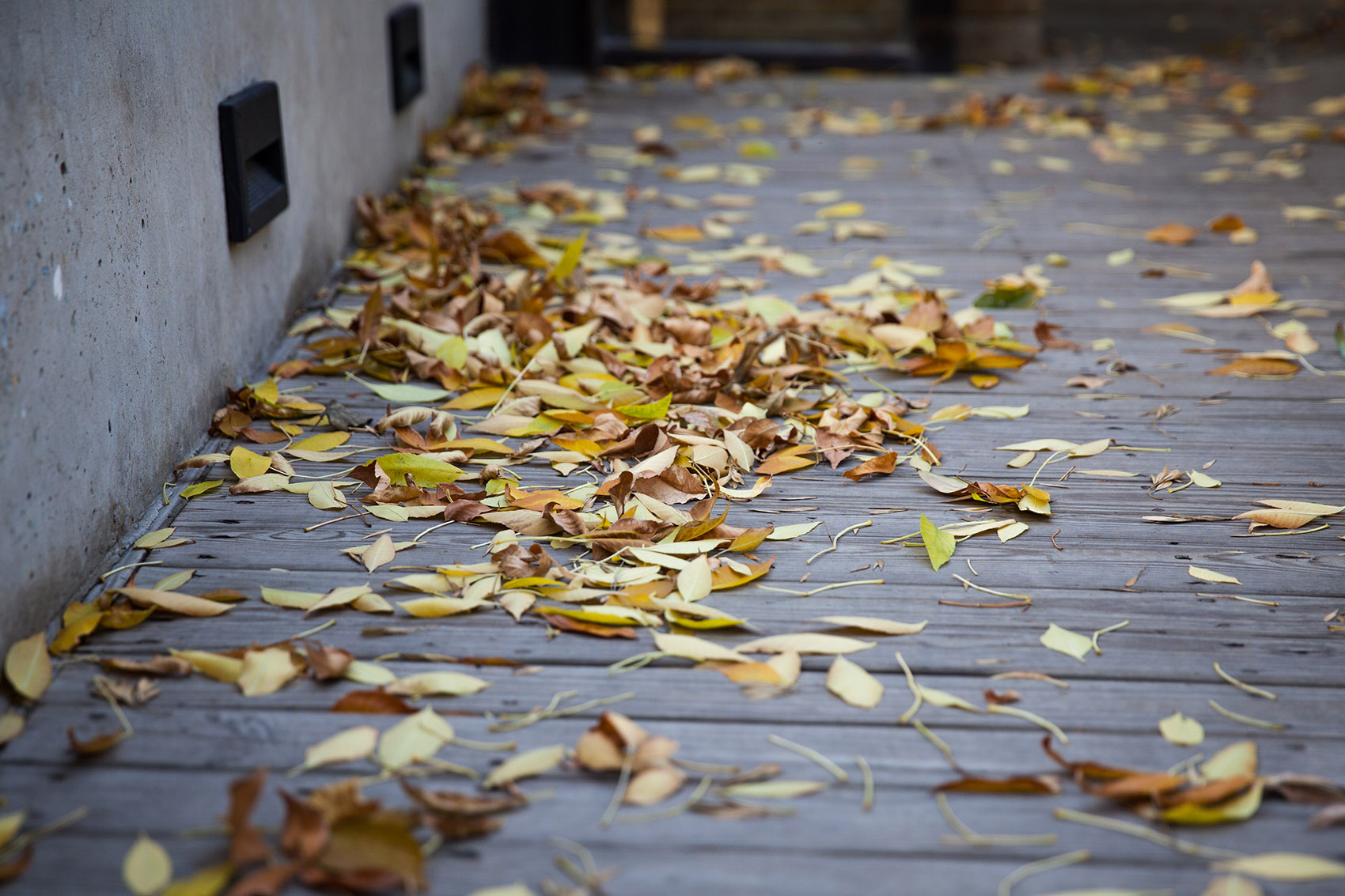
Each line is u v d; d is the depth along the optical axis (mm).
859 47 5629
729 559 2111
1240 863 1816
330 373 2498
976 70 5613
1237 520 2188
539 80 4910
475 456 2293
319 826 1792
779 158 4004
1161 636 2025
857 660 1991
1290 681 1976
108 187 2111
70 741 1873
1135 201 3488
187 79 2297
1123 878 1810
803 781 1875
